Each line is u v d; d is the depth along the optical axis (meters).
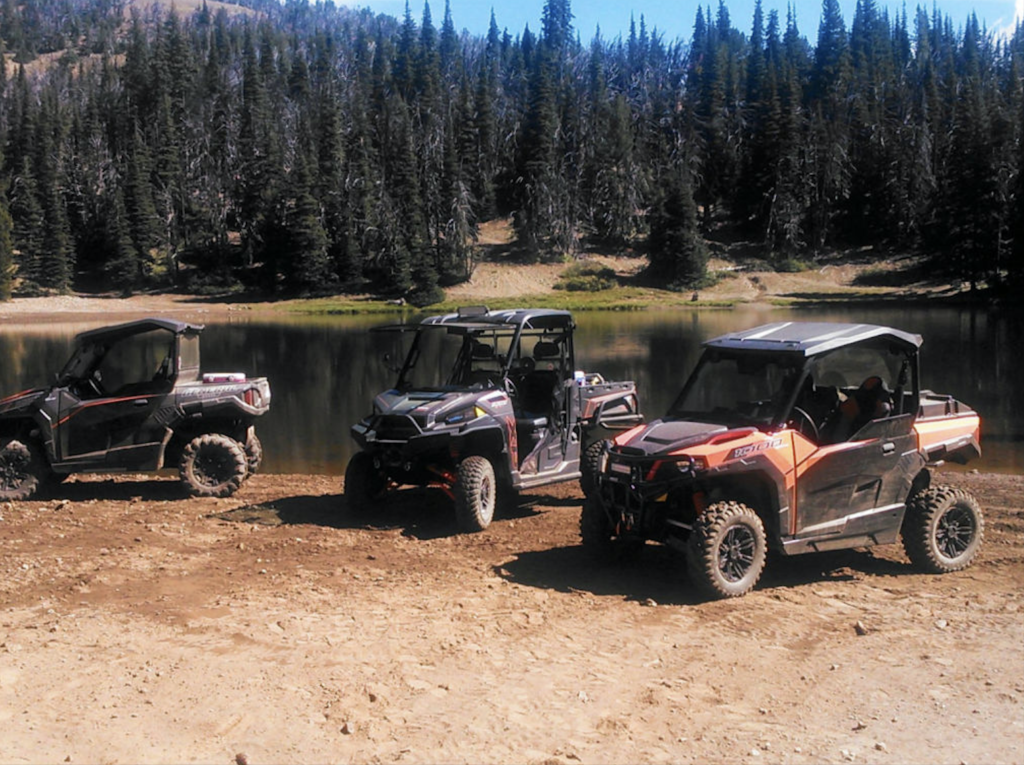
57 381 11.94
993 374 36.09
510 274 123.44
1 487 11.79
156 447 11.91
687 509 7.92
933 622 6.82
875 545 8.31
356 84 174.62
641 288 116.94
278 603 7.36
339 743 4.93
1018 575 8.11
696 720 5.21
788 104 129.00
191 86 160.12
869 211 130.62
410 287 114.00
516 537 9.69
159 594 7.63
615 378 35.88
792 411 7.85
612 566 8.46
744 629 6.71
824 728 5.10
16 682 5.78
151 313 103.06
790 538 7.67
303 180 116.50
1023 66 159.38
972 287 100.12
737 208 140.50
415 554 8.97
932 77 141.50
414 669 5.95
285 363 45.47
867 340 8.04
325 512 11.01
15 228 117.44
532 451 10.82
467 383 11.31
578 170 137.62
